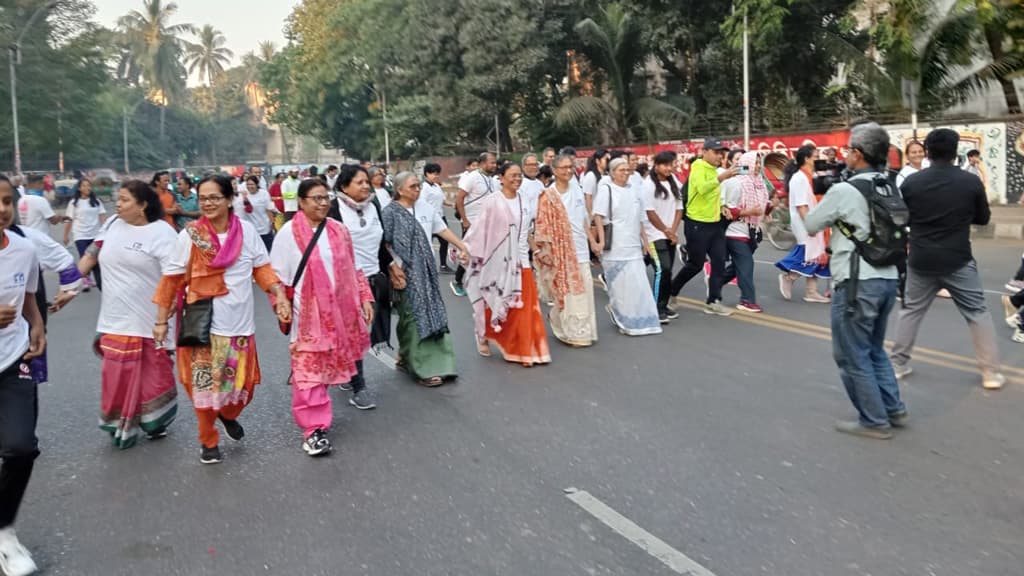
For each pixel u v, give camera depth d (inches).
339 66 1765.5
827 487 171.9
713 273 356.8
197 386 191.5
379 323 249.0
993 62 745.0
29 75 1569.9
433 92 1318.9
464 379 265.7
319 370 200.1
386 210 254.7
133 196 200.1
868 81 853.8
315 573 141.6
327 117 1999.3
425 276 256.7
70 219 489.1
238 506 171.2
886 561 140.7
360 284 222.2
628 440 203.0
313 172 693.3
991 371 236.1
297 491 177.9
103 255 203.0
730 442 199.6
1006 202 743.1
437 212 278.5
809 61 961.5
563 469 185.5
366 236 246.5
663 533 152.9
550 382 258.4
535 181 396.2
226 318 191.2
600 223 318.0
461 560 144.6
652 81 1346.0
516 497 170.9
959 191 228.7
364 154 2032.5
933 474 177.5
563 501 168.1
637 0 1003.9
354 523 161.0
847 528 153.2
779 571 138.1
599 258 331.6
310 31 1875.0
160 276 205.8
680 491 171.5
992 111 854.5
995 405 222.5
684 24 998.4
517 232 275.7
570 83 1284.4
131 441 209.8
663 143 1072.8
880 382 205.2
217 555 149.6
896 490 169.6
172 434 220.2
